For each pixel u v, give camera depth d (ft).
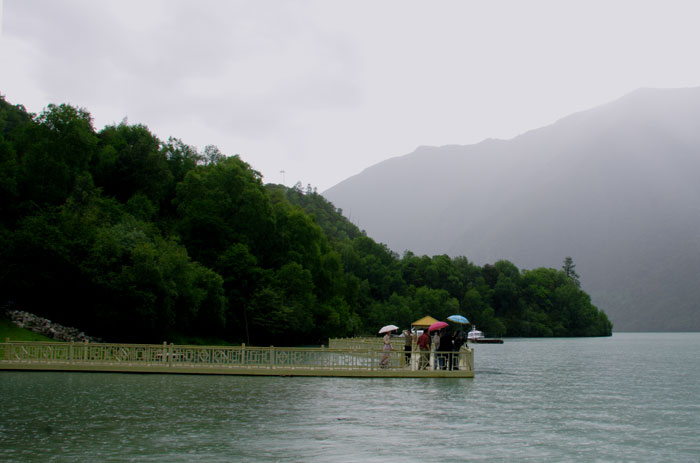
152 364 113.60
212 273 236.84
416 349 120.26
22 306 183.83
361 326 423.64
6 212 215.92
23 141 249.75
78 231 195.31
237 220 294.66
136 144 316.19
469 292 644.27
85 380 99.50
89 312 193.16
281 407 72.43
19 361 113.50
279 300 267.18
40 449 48.32
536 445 53.42
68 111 241.35
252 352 116.78
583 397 95.66
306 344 318.24
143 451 47.91
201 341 231.91
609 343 507.71
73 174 242.37
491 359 238.07
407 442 52.95
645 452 51.83
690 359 240.73
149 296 188.96
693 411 79.87
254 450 48.70
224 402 76.02
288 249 320.29
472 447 51.55
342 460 45.75
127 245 203.72
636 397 97.19
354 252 586.04
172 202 305.53
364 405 75.46
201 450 48.44
